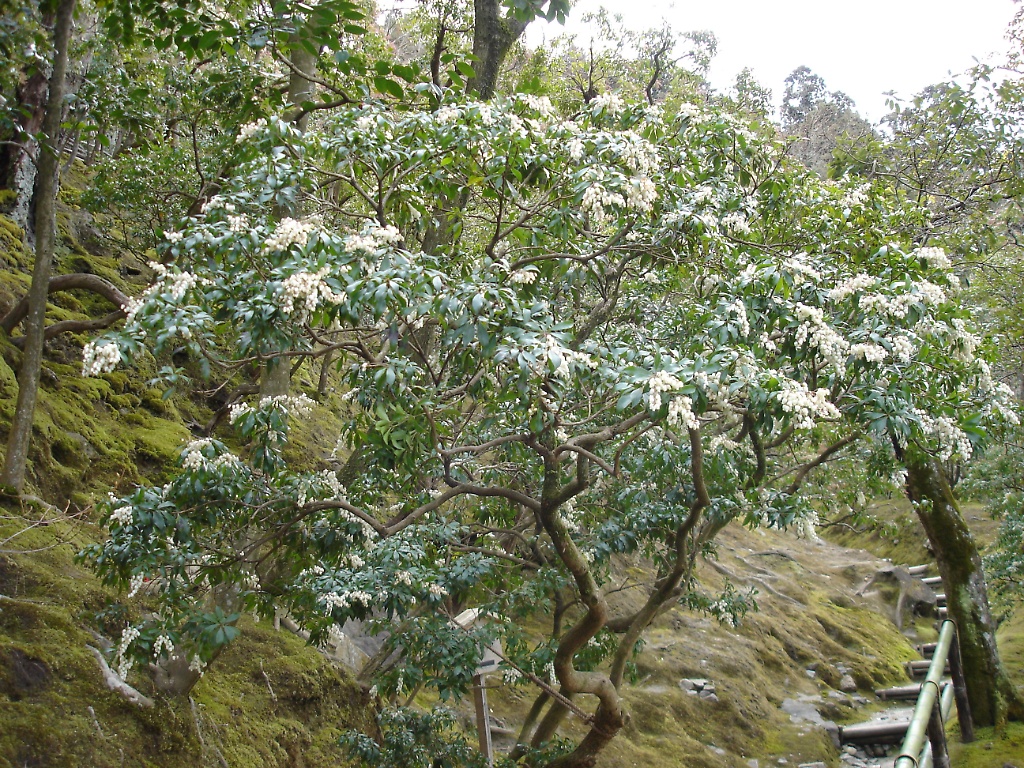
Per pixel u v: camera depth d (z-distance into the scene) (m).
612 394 4.07
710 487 5.99
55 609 4.46
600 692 4.51
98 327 6.21
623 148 3.92
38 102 7.84
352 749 4.82
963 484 11.97
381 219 4.06
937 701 4.21
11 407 5.91
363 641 7.39
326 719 5.82
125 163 7.41
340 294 3.02
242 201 3.81
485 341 3.04
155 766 4.14
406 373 3.36
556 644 5.34
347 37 8.07
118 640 4.61
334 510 4.27
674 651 10.31
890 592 15.43
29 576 4.64
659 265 5.45
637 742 8.42
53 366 7.00
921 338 4.18
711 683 9.88
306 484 4.08
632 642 5.73
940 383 4.69
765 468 6.52
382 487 5.18
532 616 9.45
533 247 4.60
